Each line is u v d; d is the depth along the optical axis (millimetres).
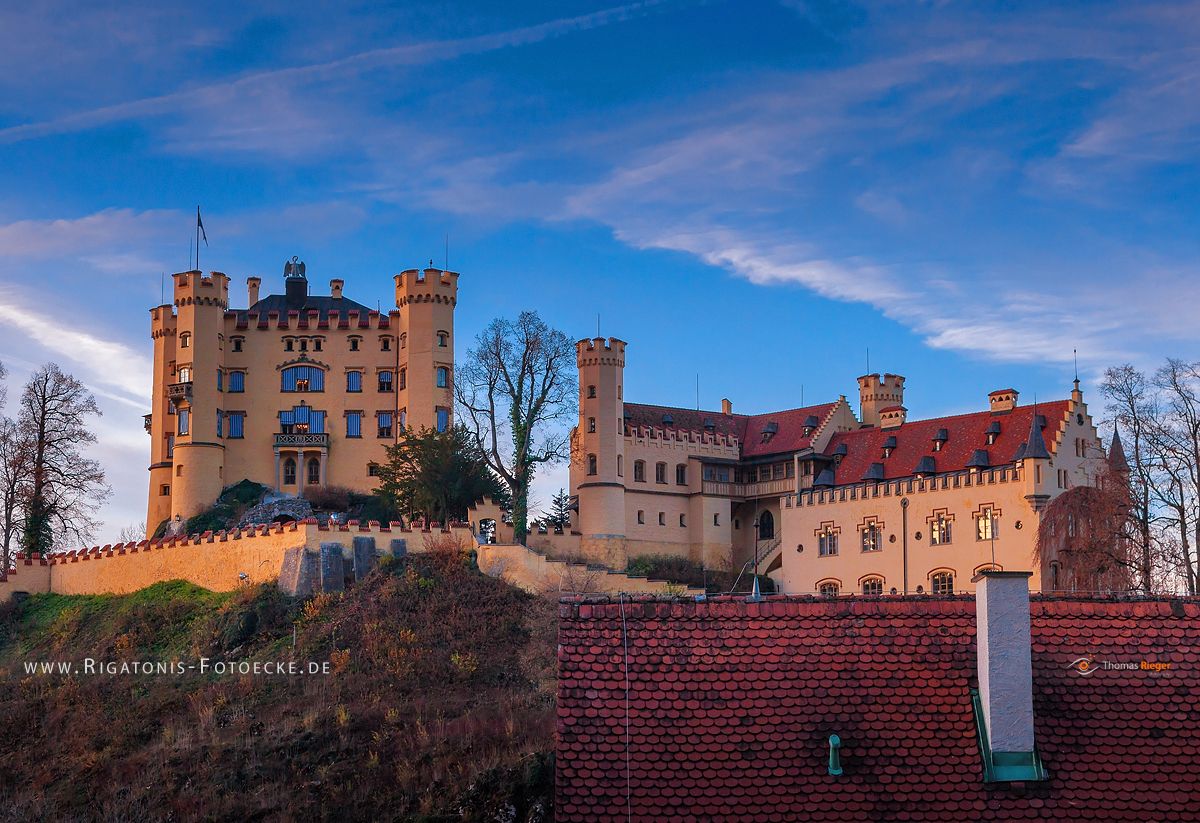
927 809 28203
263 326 117000
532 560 84938
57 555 94562
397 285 117500
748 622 30938
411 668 72375
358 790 57219
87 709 69812
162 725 67125
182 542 88312
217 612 81438
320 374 116875
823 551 108250
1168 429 74938
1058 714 29297
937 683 29891
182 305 114688
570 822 28219
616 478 114062
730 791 28500
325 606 79688
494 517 101938
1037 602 31078
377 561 84062
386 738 62500
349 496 113312
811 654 30391
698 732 29281
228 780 59969
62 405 106188
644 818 28234
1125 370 77000
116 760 63438
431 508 99938
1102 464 97000
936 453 105312
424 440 102000
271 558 83562
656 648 30469
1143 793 28172
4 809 60000
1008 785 28344
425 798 54594
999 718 28891
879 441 111250
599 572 87250
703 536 118625
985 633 29438
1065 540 81375
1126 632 30500
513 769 52375
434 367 115000
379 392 116875
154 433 119500
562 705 29594
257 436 115688
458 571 83750
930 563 100125
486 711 65562
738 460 121625
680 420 123000
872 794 28406
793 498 111375
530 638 77188
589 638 30594
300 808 56688
